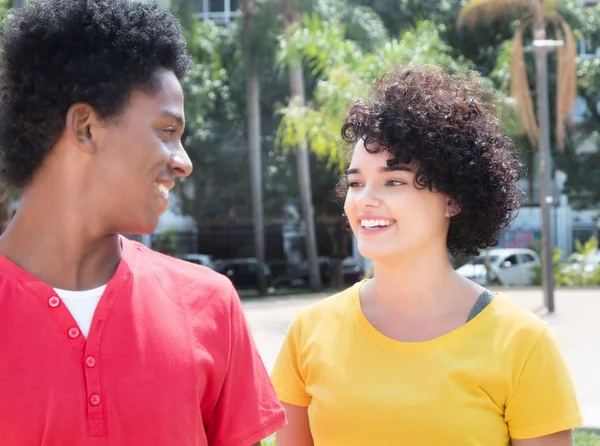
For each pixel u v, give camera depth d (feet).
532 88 87.40
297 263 93.91
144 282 5.50
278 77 85.87
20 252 5.32
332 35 50.19
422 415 7.44
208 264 90.79
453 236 8.29
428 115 7.69
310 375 8.23
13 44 5.23
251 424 5.78
